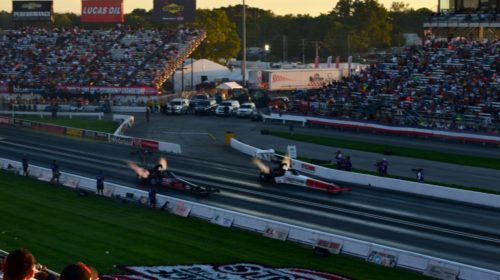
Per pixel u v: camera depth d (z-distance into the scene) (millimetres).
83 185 51688
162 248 35594
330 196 48844
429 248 35938
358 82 90938
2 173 58156
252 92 115625
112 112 103688
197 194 48906
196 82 129000
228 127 86500
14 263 10875
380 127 79500
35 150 70562
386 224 40938
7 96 114250
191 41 121812
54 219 41781
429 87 83688
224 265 32625
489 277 29656
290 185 52250
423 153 66750
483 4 95438
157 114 101000
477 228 40281
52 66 119188
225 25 175500
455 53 89062
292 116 88562
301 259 33719
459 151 67750
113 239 37281
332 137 77250
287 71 114750
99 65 117438
